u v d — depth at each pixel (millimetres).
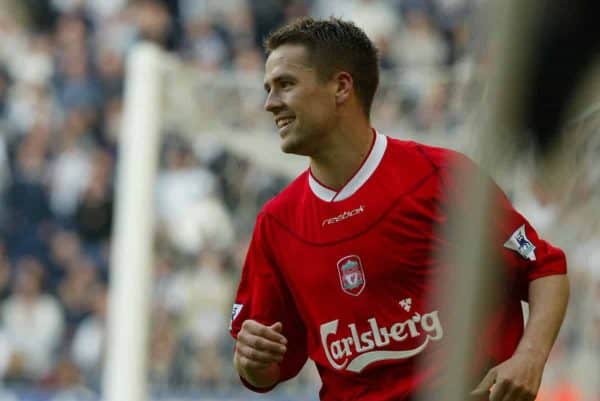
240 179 27188
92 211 38594
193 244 28844
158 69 23016
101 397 35031
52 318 36219
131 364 22078
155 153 22875
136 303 22328
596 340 22562
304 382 25906
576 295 22688
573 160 5340
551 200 5102
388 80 23672
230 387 27141
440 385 4164
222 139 24047
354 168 10391
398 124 23422
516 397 9133
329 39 10492
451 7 39938
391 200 10203
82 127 40062
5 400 33969
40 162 39156
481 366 9711
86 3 42688
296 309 10992
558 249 9953
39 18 42500
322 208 10438
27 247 37906
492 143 3781
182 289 28188
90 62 41656
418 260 10125
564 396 21297
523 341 9469
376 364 10273
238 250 27438
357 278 10266
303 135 10375
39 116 40031
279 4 42719
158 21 42562
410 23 39938
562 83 3764
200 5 42812
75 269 37281
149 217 22672
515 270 9820
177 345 27656
